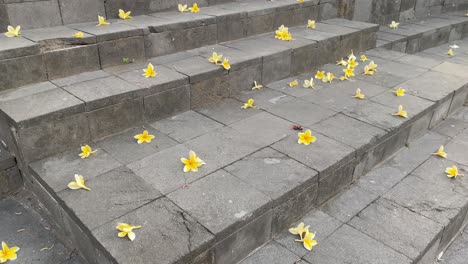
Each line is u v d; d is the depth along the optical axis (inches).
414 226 108.4
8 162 120.1
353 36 203.9
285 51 170.9
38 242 106.3
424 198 119.9
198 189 102.4
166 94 137.6
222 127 134.7
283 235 106.5
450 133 158.6
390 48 244.7
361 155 125.2
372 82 174.1
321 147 122.6
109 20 166.7
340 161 116.5
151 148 121.3
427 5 318.3
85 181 104.7
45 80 133.6
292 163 114.3
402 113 142.0
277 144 124.0
